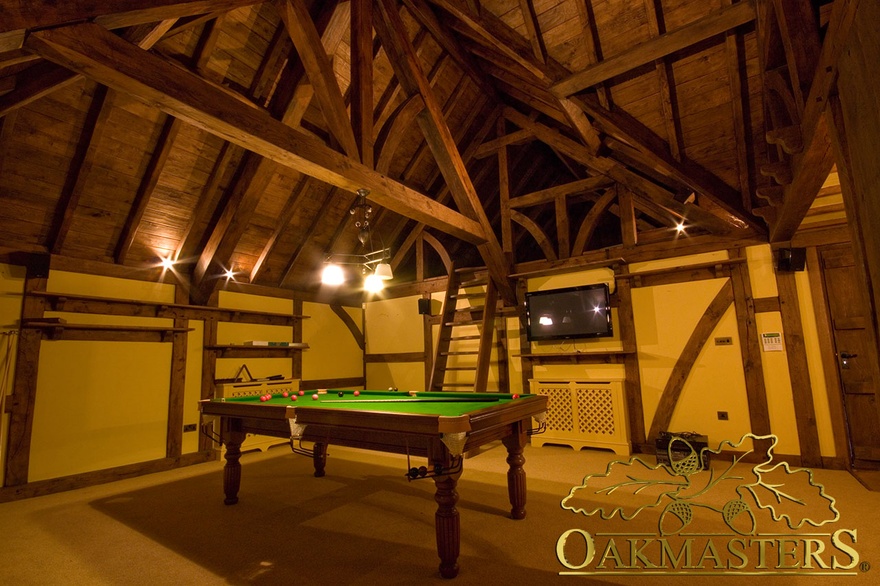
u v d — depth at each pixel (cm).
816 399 426
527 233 806
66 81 308
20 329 401
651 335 511
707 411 473
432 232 733
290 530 296
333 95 361
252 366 598
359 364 757
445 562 229
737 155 426
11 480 382
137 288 492
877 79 139
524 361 596
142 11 242
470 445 254
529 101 595
